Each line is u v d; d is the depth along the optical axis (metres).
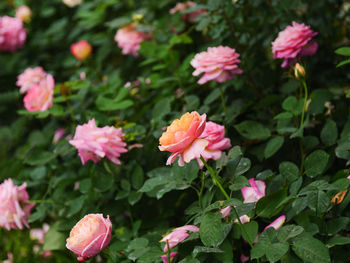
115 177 1.50
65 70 2.31
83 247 1.25
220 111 1.60
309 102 1.43
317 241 1.19
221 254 1.28
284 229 1.21
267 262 1.28
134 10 2.16
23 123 1.88
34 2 2.51
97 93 1.82
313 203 1.25
